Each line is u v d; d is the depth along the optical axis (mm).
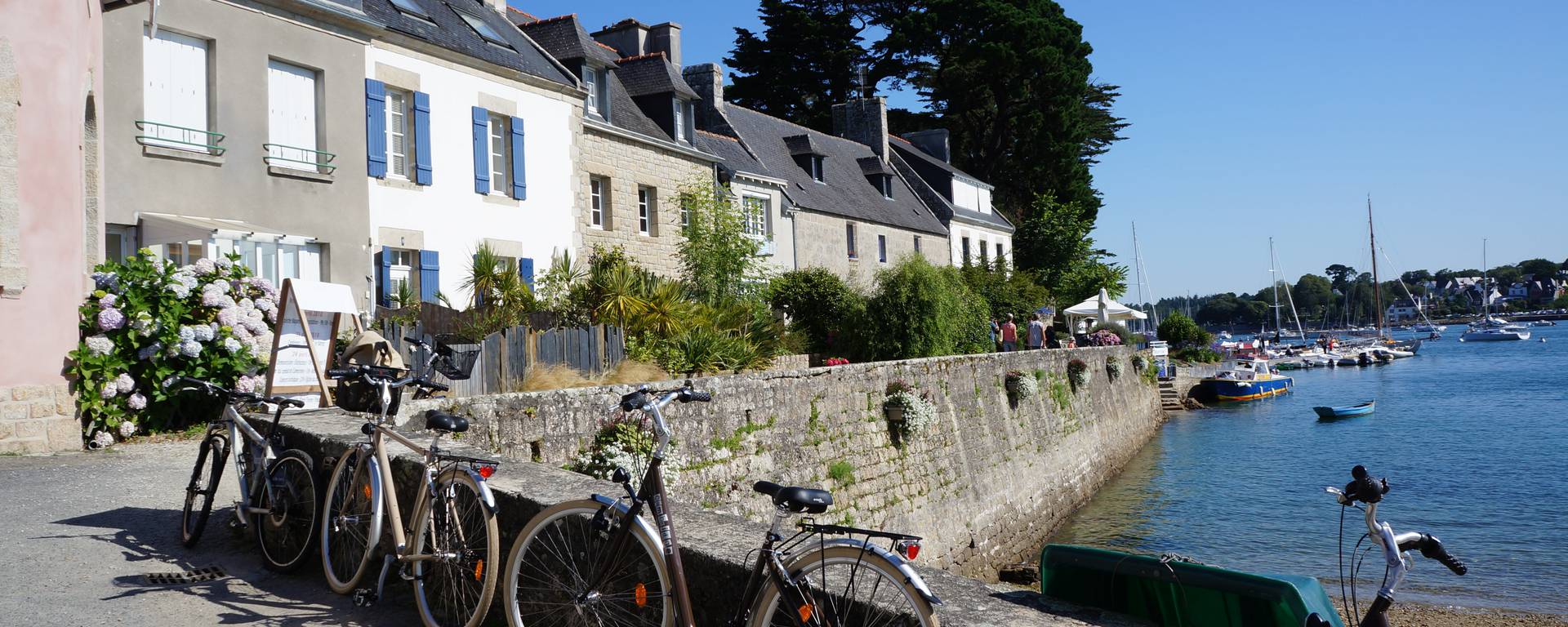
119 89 12156
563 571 3996
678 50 28672
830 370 13125
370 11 15898
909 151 44375
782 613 3336
